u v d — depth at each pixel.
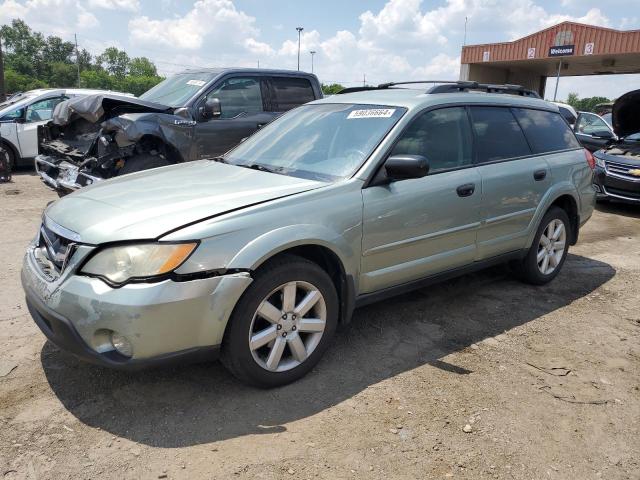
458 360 3.58
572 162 5.11
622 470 2.59
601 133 10.17
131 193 3.26
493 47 28.27
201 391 3.09
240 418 2.85
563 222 5.12
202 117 6.98
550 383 3.33
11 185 9.71
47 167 7.38
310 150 3.87
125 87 108.50
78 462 2.49
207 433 2.72
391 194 3.53
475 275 5.31
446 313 4.36
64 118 7.18
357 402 3.04
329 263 3.38
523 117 4.80
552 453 2.68
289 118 4.48
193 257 2.70
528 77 35.00
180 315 2.68
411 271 3.77
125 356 2.69
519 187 4.47
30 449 2.56
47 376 3.20
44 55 119.81
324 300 3.24
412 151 3.74
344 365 3.46
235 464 2.51
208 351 2.84
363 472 2.49
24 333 3.74
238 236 2.84
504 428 2.86
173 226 2.75
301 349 3.19
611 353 3.77
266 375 3.06
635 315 4.47
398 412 2.96
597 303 4.71
